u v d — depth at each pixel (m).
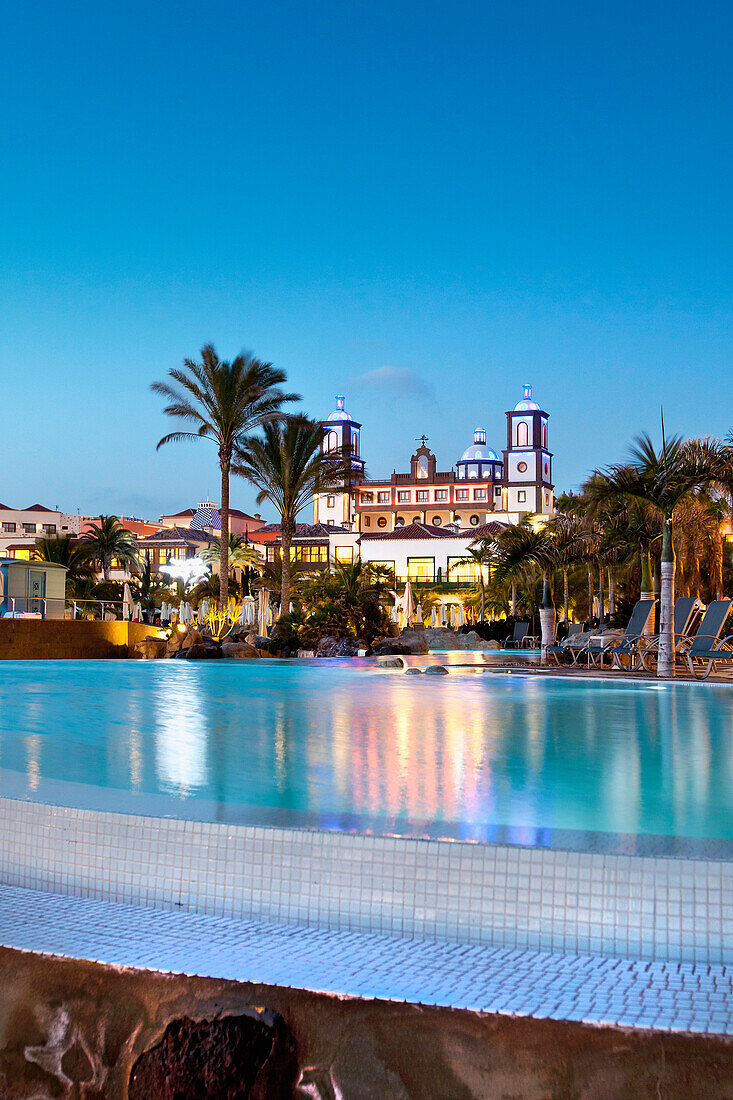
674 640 13.14
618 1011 1.96
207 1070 2.13
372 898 2.53
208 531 90.62
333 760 5.14
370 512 100.88
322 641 24.83
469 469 102.88
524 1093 1.94
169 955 2.31
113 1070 2.21
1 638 19.91
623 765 4.96
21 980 2.33
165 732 6.58
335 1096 2.04
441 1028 2.00
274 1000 2.11
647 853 2.38
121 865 2.84
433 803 3.85
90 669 15.97
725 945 2.28
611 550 22.80
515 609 39.00
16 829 3.08
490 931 2.43
